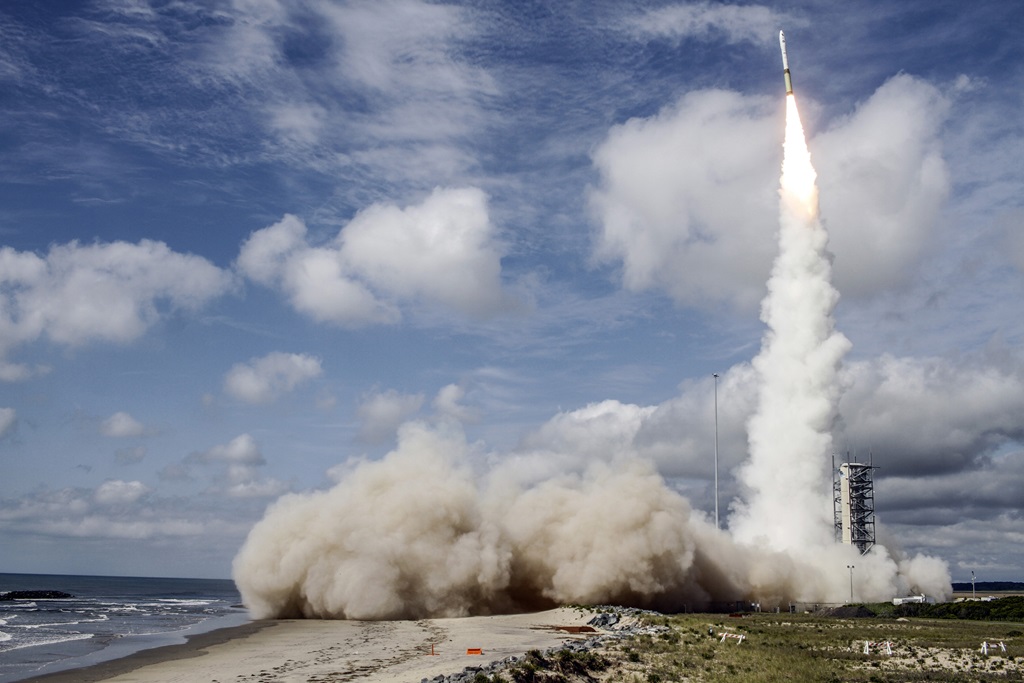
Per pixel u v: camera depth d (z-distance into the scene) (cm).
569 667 4847
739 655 5719
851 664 5625
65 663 5744
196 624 9144
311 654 5831
